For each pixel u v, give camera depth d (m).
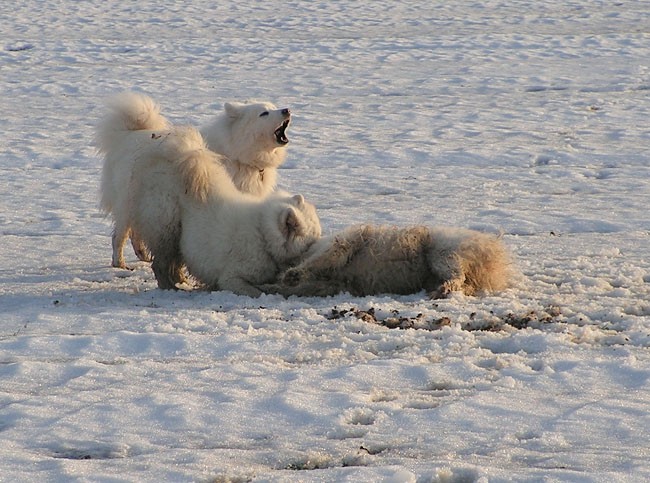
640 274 13.33
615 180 21.52
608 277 13.21
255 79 37.00
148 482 6.79
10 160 24.98
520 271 13.52
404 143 26.30
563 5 57.72
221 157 14.33
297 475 6.82
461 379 8.88
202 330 10.86
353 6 60.16
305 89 34.94
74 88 35.66
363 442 7.46
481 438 7.48
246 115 16.06
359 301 12.07
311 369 9.20
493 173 22.75
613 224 17.19
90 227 18.34
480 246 12.40
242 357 9.81
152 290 13.26
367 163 24.20
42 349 10.16
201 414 8.09
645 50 41.09
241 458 7.25
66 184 22.34
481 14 55.34
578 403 8.11
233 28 51.84
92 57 42.66
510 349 9.97
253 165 16.30
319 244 12.79
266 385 8.80
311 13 57.41
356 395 8.41
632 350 9.65
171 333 10.66
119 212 13.67
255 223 12.77
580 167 23.16
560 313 11.20
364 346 10.09
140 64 40.91
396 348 10.05
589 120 28.77
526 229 17.06
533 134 27.03
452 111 30.69
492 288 12.58
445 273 12.28
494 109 30.83
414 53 42.22
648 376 8.73
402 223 17.72
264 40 46.66
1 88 35.72
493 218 17.97
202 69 39.38
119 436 7.70
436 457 7.14
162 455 7.30
